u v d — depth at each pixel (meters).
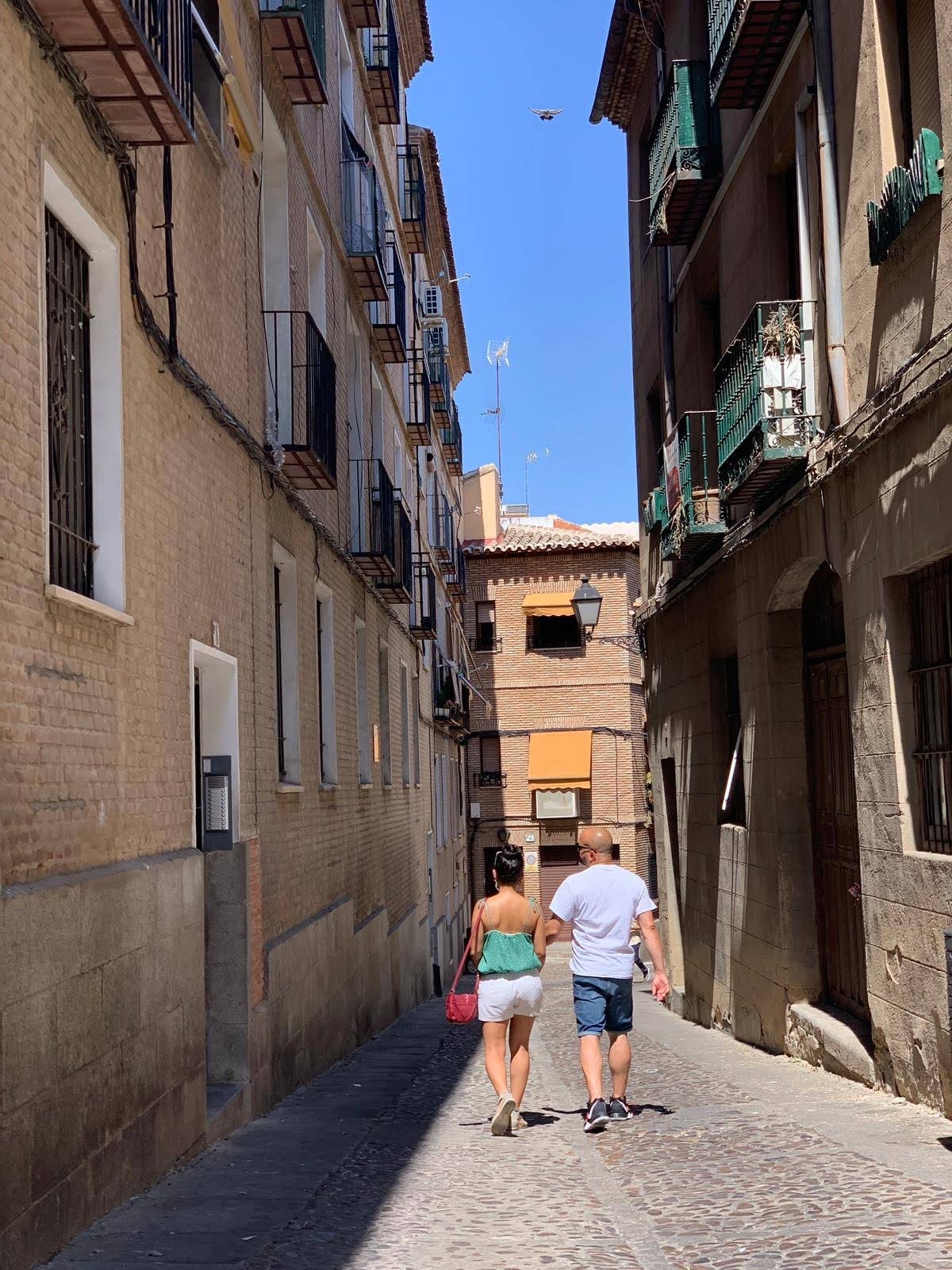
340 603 15.04
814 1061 11.12
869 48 9.02
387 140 22.38
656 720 19.23
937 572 8.30
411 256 27.31
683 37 15.13
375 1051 14.73
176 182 8.27
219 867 9.15
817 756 12.06
